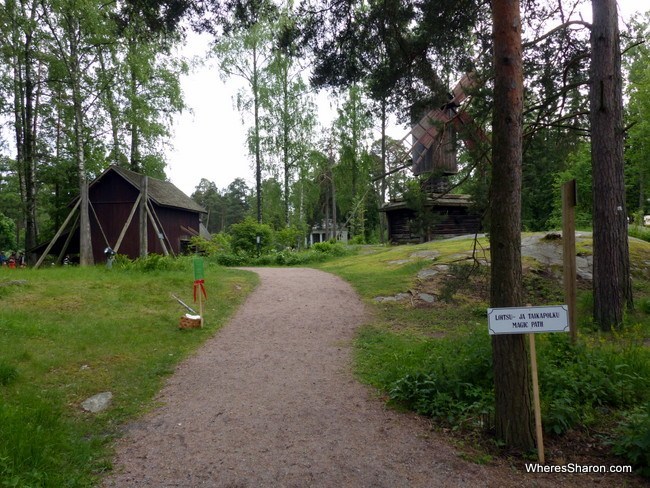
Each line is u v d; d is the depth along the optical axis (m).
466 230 21.83
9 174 31.88
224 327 10.14
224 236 31.27
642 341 7.43
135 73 21.22
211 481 4.26
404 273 14.41
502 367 4.61
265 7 9.73
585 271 12.95
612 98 8.88
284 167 33.06
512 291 4.57
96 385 6.70
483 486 3.99
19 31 20.09
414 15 9.33
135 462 4.68
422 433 5.03
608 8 8.80
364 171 34.94
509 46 4.60
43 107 23.23
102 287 12.37
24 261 25.00
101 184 28.02
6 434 4.65
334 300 12.45
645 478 4.00
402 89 10.15
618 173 8.94
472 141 9.08
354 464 4.46
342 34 9.65
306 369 7.46
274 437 5.12
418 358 7.10
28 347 7.64
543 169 10.07
